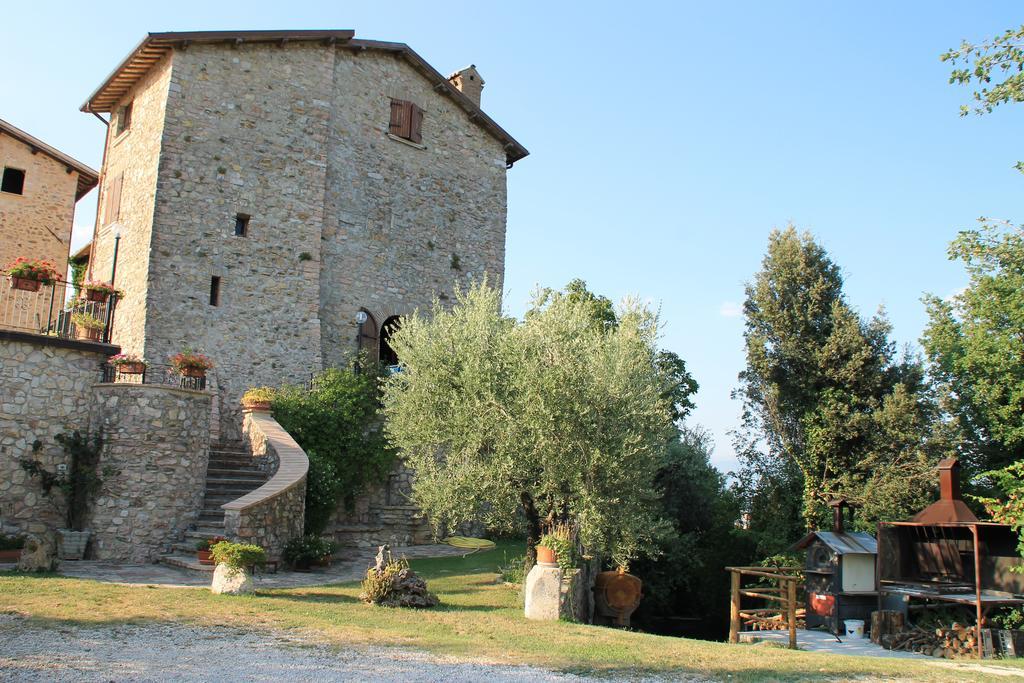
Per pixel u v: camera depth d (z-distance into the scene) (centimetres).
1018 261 1847
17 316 1822
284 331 1978
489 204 2544
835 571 1485
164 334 1814
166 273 1841
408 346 1504
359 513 1872
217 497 1423
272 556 1303
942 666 867
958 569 1502
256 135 2017
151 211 1861
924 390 2272
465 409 1322
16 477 1270
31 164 2245
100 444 1309
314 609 959
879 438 2123
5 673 592
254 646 741
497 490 1293
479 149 2548
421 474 1386
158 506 1312
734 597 1488
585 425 1288
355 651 744
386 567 1076
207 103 1955
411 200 2331
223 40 1964
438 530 1895
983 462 2178
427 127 2411
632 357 1387
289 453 1501
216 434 1756
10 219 2194
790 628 1287
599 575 1453
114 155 2147
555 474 1277
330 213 2139
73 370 1345
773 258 2445
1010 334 2072
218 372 1870
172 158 1886
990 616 1408
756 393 2409
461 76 2620
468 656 756
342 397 1880
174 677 614
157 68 1992
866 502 2012
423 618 962
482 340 1383
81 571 1145
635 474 1330
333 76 2173
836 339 2231
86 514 1286
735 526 2450
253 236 1977
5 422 1270
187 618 849
